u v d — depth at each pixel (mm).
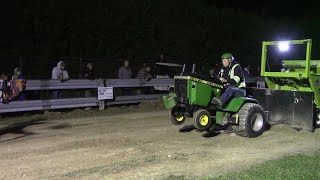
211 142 8039
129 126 9820
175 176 5863
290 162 6469
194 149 7465
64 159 6805
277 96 9359
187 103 7895
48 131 9227
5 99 10617
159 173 6039
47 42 20516
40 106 11219
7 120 10641
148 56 22906
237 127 8430
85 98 12055
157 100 13633
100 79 12414
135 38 23781
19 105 10859
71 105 11805
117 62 18828
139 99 13305
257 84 17297
